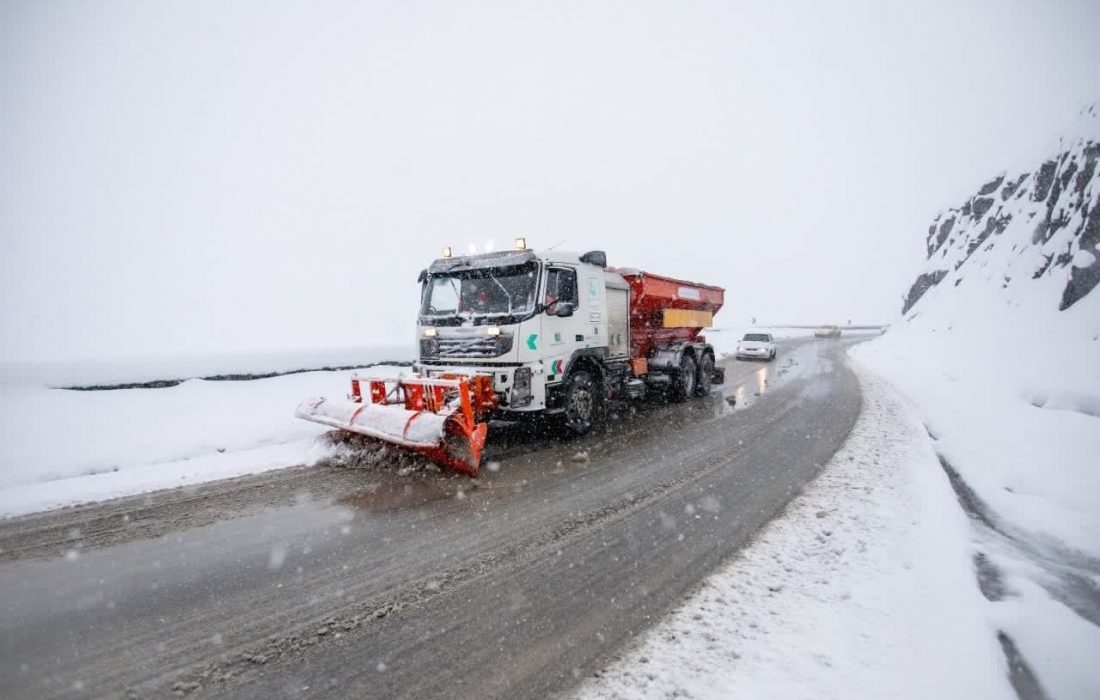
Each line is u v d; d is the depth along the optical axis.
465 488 5.46
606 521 4.52
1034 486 5.21
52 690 2.45
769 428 8.39
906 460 6.20
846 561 3.59
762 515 4.57
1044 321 13.45
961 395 11.00
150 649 2.77
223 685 2.47
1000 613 2.96
